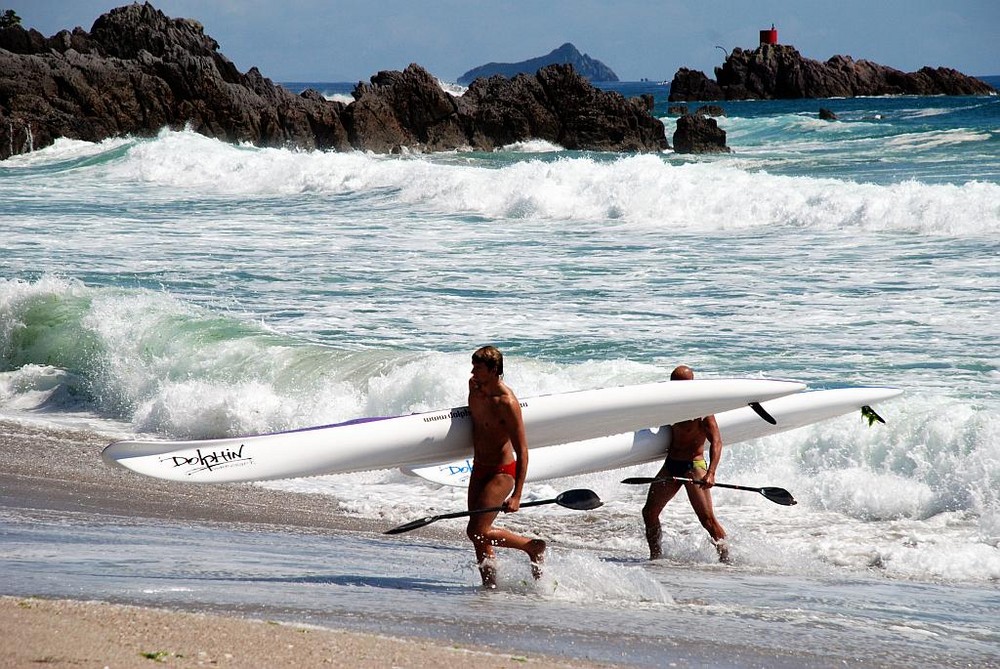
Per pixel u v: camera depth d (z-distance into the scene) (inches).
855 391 1280.8
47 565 859.4
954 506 1219.2
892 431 1318.9
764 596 894.4
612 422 1071.0
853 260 2711.6
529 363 1747.0
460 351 2000.5
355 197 4702.3
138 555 937.5
